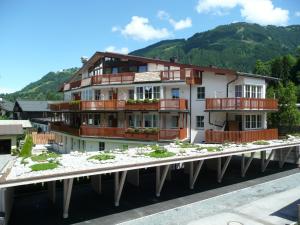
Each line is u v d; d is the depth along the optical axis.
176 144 28.12
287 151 33.41
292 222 18.53
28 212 19.42
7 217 17.38
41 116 75.19
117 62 37.69
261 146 27.66
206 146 26.86
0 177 15.14
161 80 33.03
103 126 37.69
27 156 20.39
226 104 30.12
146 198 22.62
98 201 21.66
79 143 39.50
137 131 32.97
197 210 20.42
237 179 28.44
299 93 63.28
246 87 32.69
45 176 15.69
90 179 25.66
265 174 30.47
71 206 20.58
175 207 20.91
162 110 32.03
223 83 32.62
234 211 20.33
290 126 41.59
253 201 22.33
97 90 38.22
